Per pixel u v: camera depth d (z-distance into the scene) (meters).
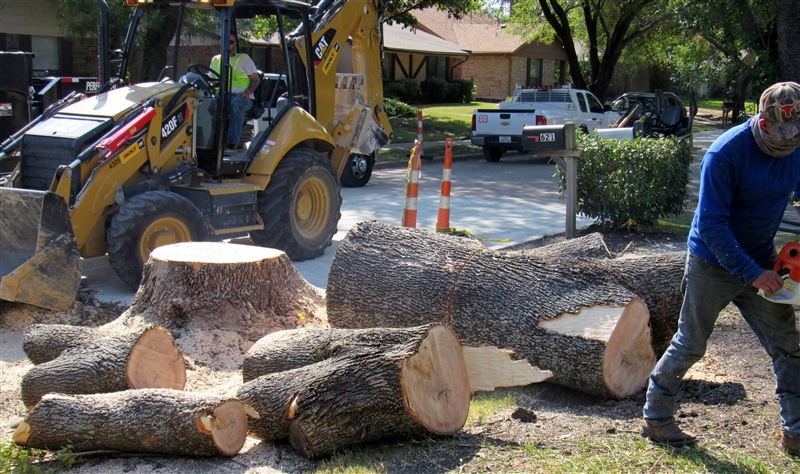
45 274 6.48
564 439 4.12
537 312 4.98
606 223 10.90
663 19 26.20
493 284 5.29
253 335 6.00
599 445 3.99
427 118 30.55
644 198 10.25
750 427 4.20
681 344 3.88
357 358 4.14
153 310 6.01
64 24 17.34
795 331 3.85
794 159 3.67
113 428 4.01
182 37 9.33
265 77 10.45
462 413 4.21
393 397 4.00
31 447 4.15
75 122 7.54
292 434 4.12
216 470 3.99
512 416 4.51
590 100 20.91
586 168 10.39
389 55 41.50
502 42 47.91
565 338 4.78
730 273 3.74
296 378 4.22
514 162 20.36
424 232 6.03
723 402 4.65
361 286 5.75
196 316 5.99
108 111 7.63
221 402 4.02
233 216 8.40
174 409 3.98
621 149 10.30
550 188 15.05
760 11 16.52
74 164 7.08
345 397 4.00
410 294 5.51
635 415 4.51
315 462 4.08
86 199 7.13
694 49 24.81
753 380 5.07
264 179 8.65
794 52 12.54
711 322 3.84
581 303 4.89
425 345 4.07
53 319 6.65
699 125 34.94
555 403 4.93
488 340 5.14
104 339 4.95
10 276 6.28
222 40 8.34
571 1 30.23
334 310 5.93
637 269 5.33
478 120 19.86
